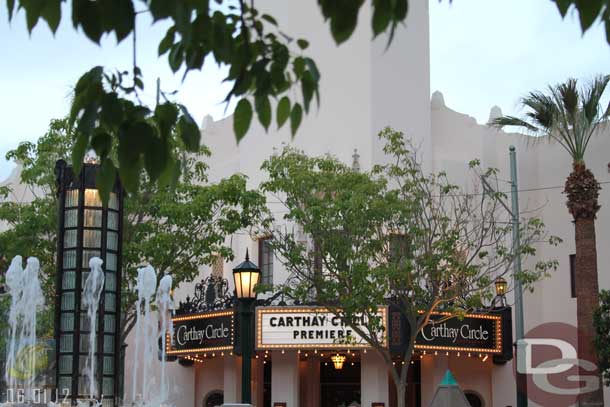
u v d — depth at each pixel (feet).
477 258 107.55
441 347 96.84
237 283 67.31
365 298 84.74
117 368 66.85
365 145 106.63
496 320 101.76
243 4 20.07
